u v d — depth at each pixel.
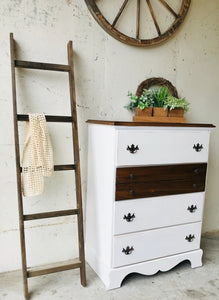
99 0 1.86
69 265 1.66
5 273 1.81
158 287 1.72
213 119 2.44
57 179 1.88
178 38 2.17
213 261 2.08
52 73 1.79
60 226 1.94
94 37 1.88
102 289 1.68
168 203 1.79
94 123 1.78
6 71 1.67
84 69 1.88
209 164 2.48
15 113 1.52
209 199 2.54
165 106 1.89
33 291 1.64
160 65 2.14
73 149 1.84
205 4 2.24
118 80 2.00
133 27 2.00
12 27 1.65
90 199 1.92
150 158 1.68
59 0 1.75
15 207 1.80
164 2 2.05
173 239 1.85
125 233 1.67
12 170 1.76
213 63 2.36
